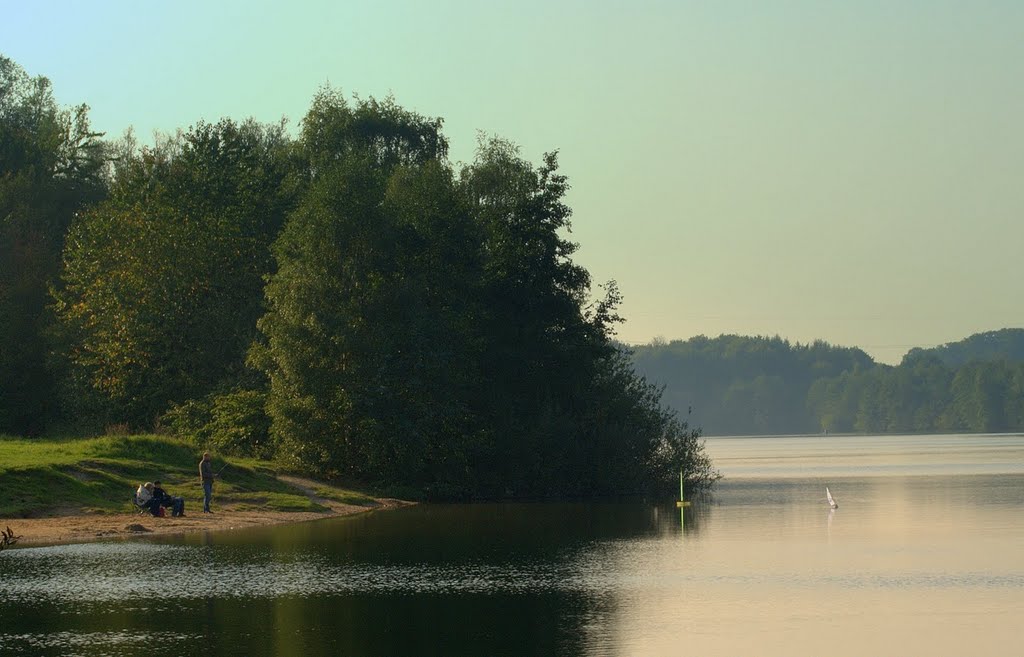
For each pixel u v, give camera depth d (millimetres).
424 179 107000
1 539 55000
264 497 79000
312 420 91812
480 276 106500
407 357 95500
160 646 33219
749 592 43562
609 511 85875
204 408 99375
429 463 99938
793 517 78625
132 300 107312
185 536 62406
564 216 111312
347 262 95812
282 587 44156
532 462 103500
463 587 44438
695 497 103188
